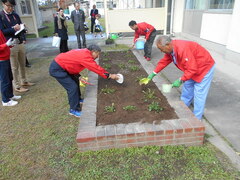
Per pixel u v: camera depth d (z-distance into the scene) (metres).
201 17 9.16
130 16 11.28
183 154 2.92
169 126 3.01
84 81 4.53
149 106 3.52
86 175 2.67
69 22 24.44
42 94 5.18
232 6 7.12
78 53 3.54
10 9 4.57
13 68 5.04
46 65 7.64
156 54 8.23
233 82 5.19
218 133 3.39
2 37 4.22
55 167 2.84
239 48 6.34
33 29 14.18
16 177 2.72
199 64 3.18
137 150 2.99
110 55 7.50
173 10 11.36
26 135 3.58
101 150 3.03
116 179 2.59
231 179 2.51
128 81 4.88
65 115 4.15
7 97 4.60
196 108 3.54
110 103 3.85
